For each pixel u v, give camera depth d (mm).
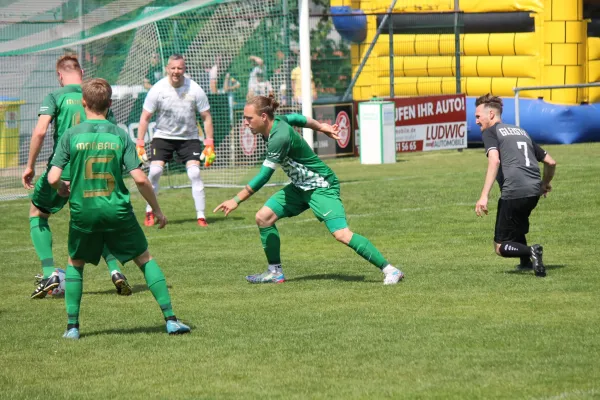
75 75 11305
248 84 23734
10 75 23891
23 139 23734
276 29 23594
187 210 18359
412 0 30047
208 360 7660
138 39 24891
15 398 6773
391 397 6504
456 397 6449
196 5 21203
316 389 6758
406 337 8148
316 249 13617
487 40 29531
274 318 9125
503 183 10758
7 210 19078
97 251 8523
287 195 11016
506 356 7426
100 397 6758
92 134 8305
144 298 10516
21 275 12312
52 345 8320
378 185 20484
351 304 9648
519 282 10438
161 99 16391
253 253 13445
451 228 14852
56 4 23031
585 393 6410
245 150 23734
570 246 12773
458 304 9430
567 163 22875
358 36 29250
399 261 12164
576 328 8250
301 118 10961
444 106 28453
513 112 29156
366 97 30000
